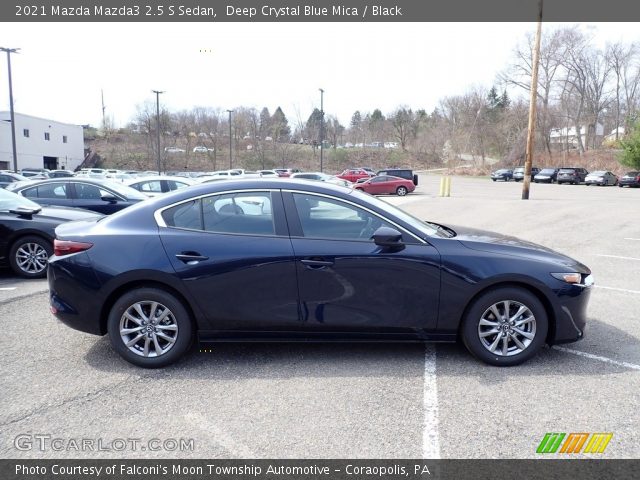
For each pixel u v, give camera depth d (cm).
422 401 328
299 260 371
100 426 298
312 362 393
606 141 6444
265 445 278
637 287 651
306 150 7475
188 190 400
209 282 371
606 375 370
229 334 383
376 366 385
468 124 7669
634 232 1156
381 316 378
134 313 382
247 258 371
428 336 385
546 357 405
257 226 384
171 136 6756
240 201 390
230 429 294
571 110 6244
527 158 2180
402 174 3034
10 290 627
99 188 980
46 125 5828
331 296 374
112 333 378
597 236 1097
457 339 388
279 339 385
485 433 290
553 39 5803
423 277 374
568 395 337
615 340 448
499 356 383
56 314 387
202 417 308
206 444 279
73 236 389
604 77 6191
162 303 376
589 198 2336
